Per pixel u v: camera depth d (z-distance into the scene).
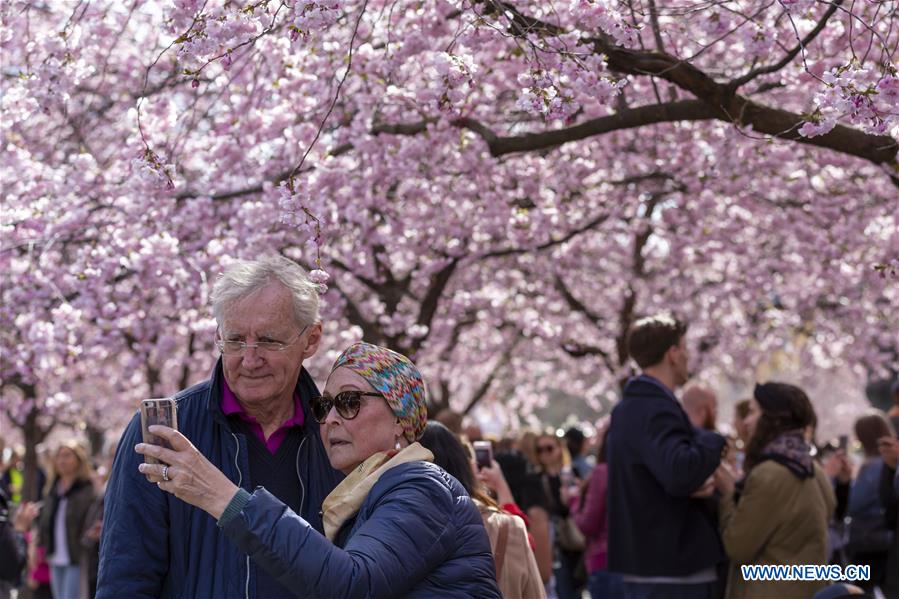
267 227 7.44
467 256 10.27
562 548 9.52
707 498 5.81
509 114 8.98
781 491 5.46
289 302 3.18
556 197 9.68
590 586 8.00
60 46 6.04
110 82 9.20
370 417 3.07
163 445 2.73
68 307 7.44
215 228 8.08
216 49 4.52
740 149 8.05
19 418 12.23
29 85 6.05
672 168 9.48
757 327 14.95
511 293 13.32
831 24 6.31
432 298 10.18
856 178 9.90
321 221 5.05
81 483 10.07
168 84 7.51
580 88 4.81
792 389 5.71
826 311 14.56
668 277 14.37
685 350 5.73
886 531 7.19
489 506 4.21
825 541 5.62
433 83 6.40
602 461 7.86
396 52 6.60
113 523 3.15
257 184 7.86
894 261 5.79
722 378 20.38
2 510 7.95
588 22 4.74
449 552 2.89
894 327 14.70
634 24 5.07
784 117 5.56
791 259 12.46
